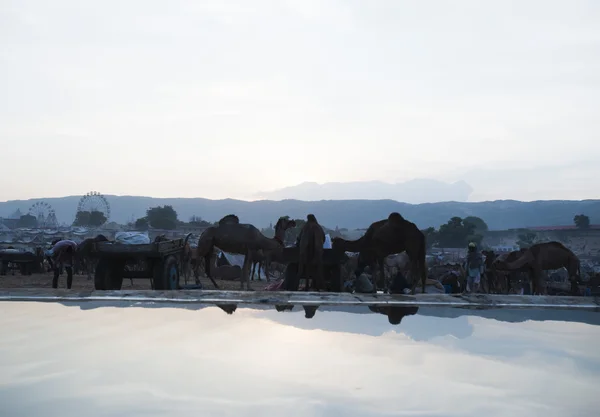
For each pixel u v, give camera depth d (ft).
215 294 17.95
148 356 9.96
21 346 10.87
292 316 14.85
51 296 17.47
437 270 73.20
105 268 36.14
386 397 7.38
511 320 14.37
